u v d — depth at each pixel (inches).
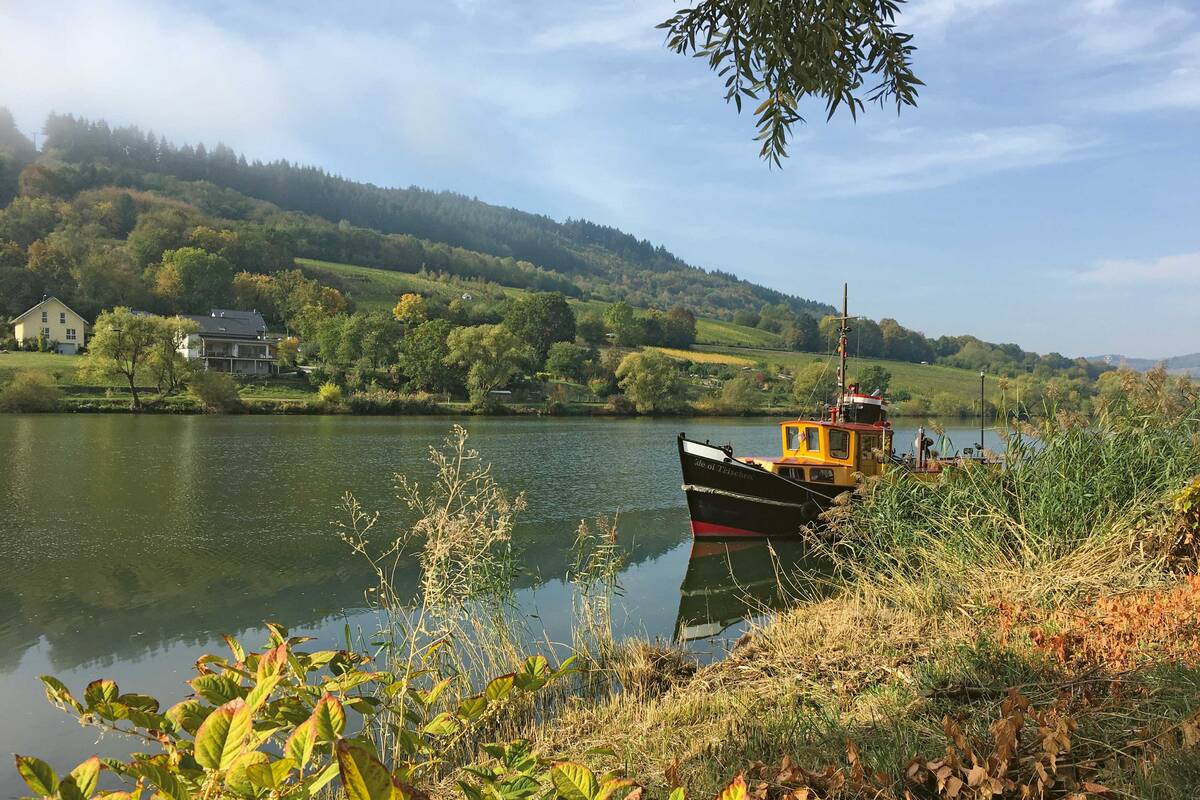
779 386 4537.4
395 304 6643.7
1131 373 426.9
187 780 87.7
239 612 458.0
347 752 65.1
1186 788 124.7
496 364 3570.4
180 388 2955.2
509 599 334.0
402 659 274.8
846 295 814.5
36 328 4008.4
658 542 717.9
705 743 196.2
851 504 509.7
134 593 497.4
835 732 191.5
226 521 730.2
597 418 3225.9
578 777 89.4
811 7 178.5
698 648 374.3
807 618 348.8
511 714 241.9
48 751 274.1
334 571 555.2
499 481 1086.4
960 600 323.3
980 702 197.3
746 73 185.5
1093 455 408.8
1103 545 339.3
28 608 466.0
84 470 1079.0
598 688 285.9
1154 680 179.0
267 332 5137.8
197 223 7180.1
